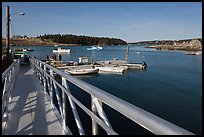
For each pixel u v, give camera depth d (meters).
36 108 5.49
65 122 3.92
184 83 33.59
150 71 47.53
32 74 14.48
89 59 76.44
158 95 25.28
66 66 40.19
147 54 117.06
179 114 18.02
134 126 12.10
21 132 3.89
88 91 2.11
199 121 16.12
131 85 31.44
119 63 53.81
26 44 196.75
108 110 14.10
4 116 4.66
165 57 95.19
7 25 19.06
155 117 1.13
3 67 14.97
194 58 90.69
